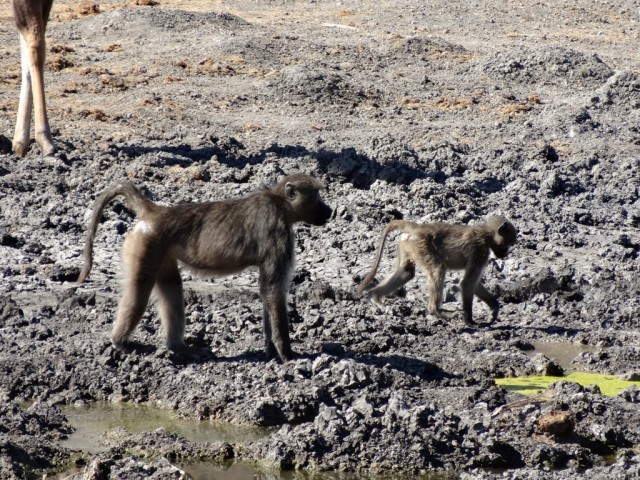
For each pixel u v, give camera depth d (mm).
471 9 58312
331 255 21359
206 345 16297
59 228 22219
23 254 20516
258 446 13219
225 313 17281
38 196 23875
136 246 14961
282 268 15023
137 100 35188
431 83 41500
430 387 15133
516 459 13086
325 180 27031
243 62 41219
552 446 13297
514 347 17125
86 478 11984
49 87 36500
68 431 13812
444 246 17859
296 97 37281
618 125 35875
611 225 25328
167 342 15617
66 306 17797
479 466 12922
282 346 15172
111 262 20328
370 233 22391
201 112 34656
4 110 32625
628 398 14883
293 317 17547
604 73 43344
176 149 28781
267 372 14914
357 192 25922
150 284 15172
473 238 17812
